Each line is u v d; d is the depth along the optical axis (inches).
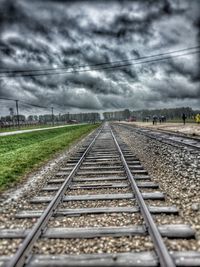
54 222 185.0
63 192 256.4
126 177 315.0
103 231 164.4
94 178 315.9
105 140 903.1
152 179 309.6
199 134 888.3
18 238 162.1
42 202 237.3
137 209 202.4
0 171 377.1
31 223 186.7
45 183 315.0
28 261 130.8
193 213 194.9
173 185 278.8
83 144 791.1
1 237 162.2
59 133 1731.1
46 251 143.3
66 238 159.3
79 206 219.5
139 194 226.4
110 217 191.5
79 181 311.4
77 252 141.6
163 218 186.1
